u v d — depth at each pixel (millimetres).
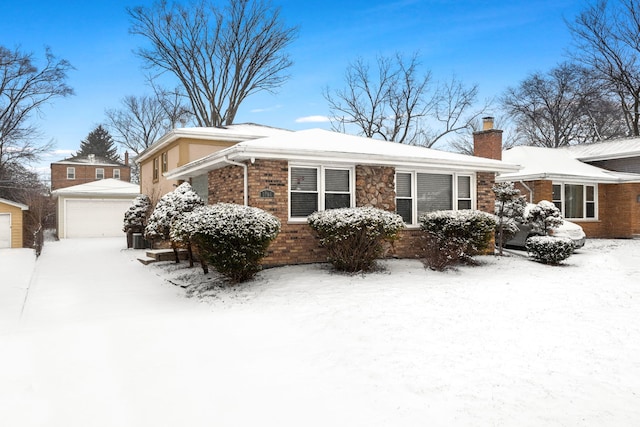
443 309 7164
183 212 13461
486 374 4711
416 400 4203
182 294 9727
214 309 8016
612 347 5488
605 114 35125
